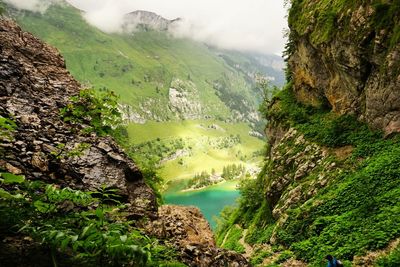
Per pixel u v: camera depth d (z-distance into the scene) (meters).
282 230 37.34
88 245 4.61
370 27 39.47
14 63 13.30
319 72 52.88
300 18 56.22
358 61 41.75
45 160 10.05
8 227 5.25
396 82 36.03
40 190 8.29
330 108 52.53
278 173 50.78
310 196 39.88
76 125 11.90
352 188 32.91
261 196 61.16
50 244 4.89
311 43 51.12
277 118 61.97
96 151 11.62
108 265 4.89
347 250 24.88
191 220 15.05
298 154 48.28
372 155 36.53
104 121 7.84
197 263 10.95
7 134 6.27
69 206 7.18
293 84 63.75
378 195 29.44
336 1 47.38
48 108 12.16
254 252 42.94
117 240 4.61
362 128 41.75
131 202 11.23
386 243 22.89
